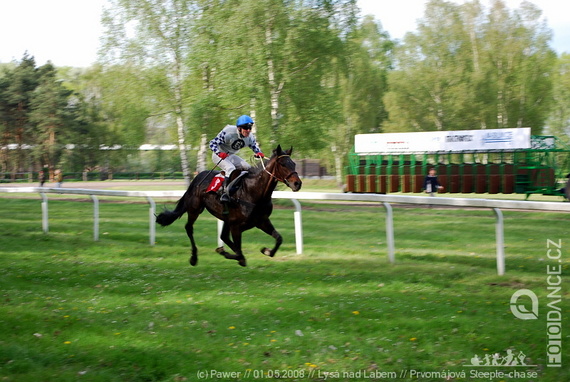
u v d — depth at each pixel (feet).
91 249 31.45
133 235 37.27
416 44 130.62
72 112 158.61
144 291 21.15
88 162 165.99
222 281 22.81
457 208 61.98
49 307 18.83
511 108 126.31
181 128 80.89
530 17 125.29
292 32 68.80
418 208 62.39
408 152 86.84
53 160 154.10
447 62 127.44
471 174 84.12
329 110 73.77
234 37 68.90
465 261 27.07
